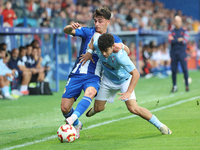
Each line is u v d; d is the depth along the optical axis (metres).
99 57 15.53
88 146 14.47
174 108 25.64
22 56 37.50
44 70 38.88
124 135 16.86
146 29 63.50
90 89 15.55
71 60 55.22
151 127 18.59
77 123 16.28
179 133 16.62
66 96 15.87
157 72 63.59
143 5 91.50
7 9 39.12
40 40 45.72
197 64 77.56
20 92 37.94
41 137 17.09
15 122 22.11
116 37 15.69
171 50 37.28
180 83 48.56
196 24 94.06
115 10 74.19
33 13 44.44
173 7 105.94
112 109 26.53
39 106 29.30
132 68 14.85
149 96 34.62
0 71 34.12
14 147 15.12
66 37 54.44
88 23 56.03
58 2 62.28
